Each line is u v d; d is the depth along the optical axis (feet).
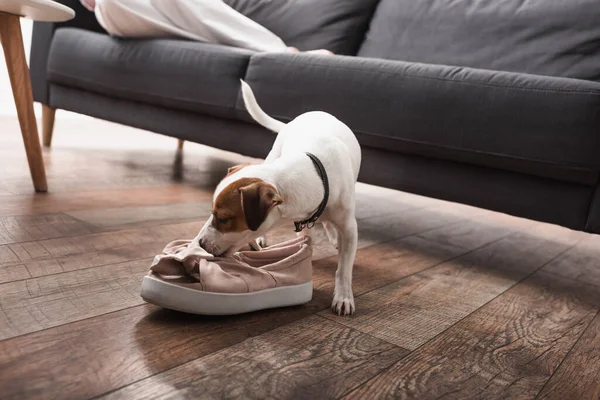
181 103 7.84
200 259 3.70
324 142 4.22
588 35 7.32
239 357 3.22
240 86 7.27
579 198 5.39
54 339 3.12
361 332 3.83
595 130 5.12
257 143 7.38
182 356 3.14
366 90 6.33
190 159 10.43
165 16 8.34
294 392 2.92
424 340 3.82
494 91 5.62
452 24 8.43
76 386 2.69
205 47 7.64
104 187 7.11
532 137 5.41
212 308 3.63
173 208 6.53
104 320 3.44
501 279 5.62
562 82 5.35
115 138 11.73
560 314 4.73
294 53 7.05
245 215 3.44
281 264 4.07
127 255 4.66
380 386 3.11
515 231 8.41
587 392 3.33
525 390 3.27
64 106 9.19
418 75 6.07
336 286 4.26
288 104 6.89
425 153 6.13
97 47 8.50
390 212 8.52
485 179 5.88
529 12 7.84
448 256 6.27
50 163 8.11
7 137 9.83
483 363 3.57
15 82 5.96
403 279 5.18
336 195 4.11
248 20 8.79
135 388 2.75
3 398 2.51
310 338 3.62
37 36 9.16
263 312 3.96
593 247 7.96
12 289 3.69
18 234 4.80
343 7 9.45
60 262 4.29
